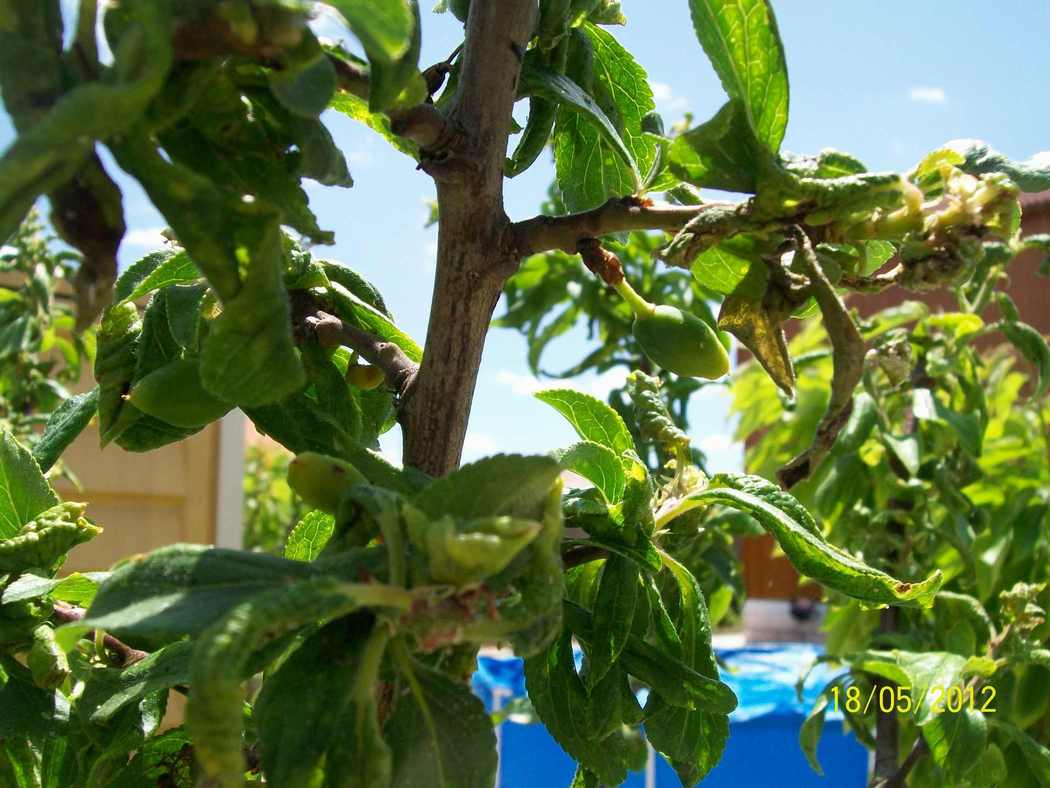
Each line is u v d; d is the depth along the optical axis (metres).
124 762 1.31
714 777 3.43
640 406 1.48
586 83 1.55
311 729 0.86
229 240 0.83
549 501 0.89
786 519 1.26
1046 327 3.85
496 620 0.83
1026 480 3.26
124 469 4.65
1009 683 2.54
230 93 0.91
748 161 1.06
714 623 3.26
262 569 0.88
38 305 3.10
